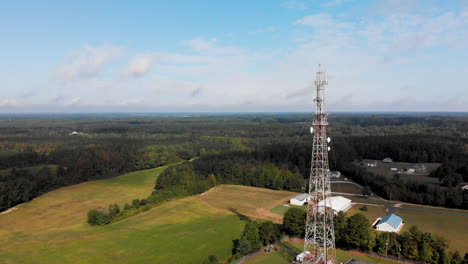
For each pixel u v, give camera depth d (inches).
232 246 3090.6
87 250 3056.1
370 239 2805.1
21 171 5723.4
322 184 2469.2
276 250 2915.8
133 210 4365.2
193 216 4138.8
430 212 3991.1
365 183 5467.5
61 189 5595.5
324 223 2464.3
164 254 2938.0
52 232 3659.0
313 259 2519.7
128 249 3070.9
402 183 4822.8
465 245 2930.6
